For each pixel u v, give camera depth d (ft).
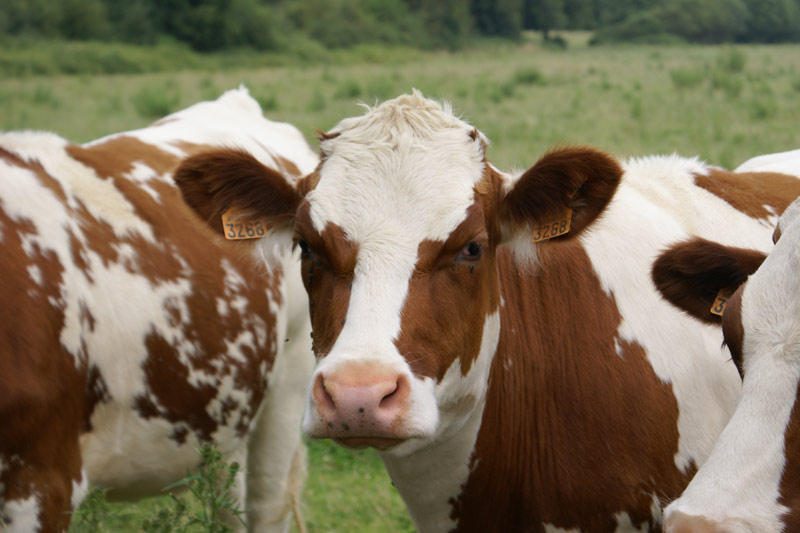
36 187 20.17
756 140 84.79
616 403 17.54
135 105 118.62
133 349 20.67
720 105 112.47
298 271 24.29
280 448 24.98
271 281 23.32
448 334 15.34
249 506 25.31
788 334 13.52
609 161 16.19
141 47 220.43
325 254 15.53
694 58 228.63
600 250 18.30
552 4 341.62
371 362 14.25
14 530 18.67
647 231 18.62
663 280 16.47
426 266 15.23
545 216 16.71
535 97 127.13
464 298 15.64
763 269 14.24
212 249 22.24
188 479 20.90
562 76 163.02
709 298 16.47
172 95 135.33
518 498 17.94
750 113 104.06
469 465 17.49
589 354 17.76
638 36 338.34
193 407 21.77
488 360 16.72
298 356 24.90
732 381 17.83
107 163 21.94
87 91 143.43
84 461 20.13
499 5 321.93
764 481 12.80
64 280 19.54
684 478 17.67
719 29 337.93
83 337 19.77
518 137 86.53
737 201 19.66
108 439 20.63
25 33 215.51
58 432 19.25
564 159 16.26
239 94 28.89
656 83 146.92
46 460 19.01
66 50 201.36
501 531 18.13
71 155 21.54
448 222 15.35
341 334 14.79
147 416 21.08
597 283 18.10
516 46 311.68
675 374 17.72
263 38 237.86
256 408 23.36
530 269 17.34
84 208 20.80
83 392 19.86
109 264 20.58
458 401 16.20
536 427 17.79
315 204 15.69
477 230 15.62
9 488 18.57
